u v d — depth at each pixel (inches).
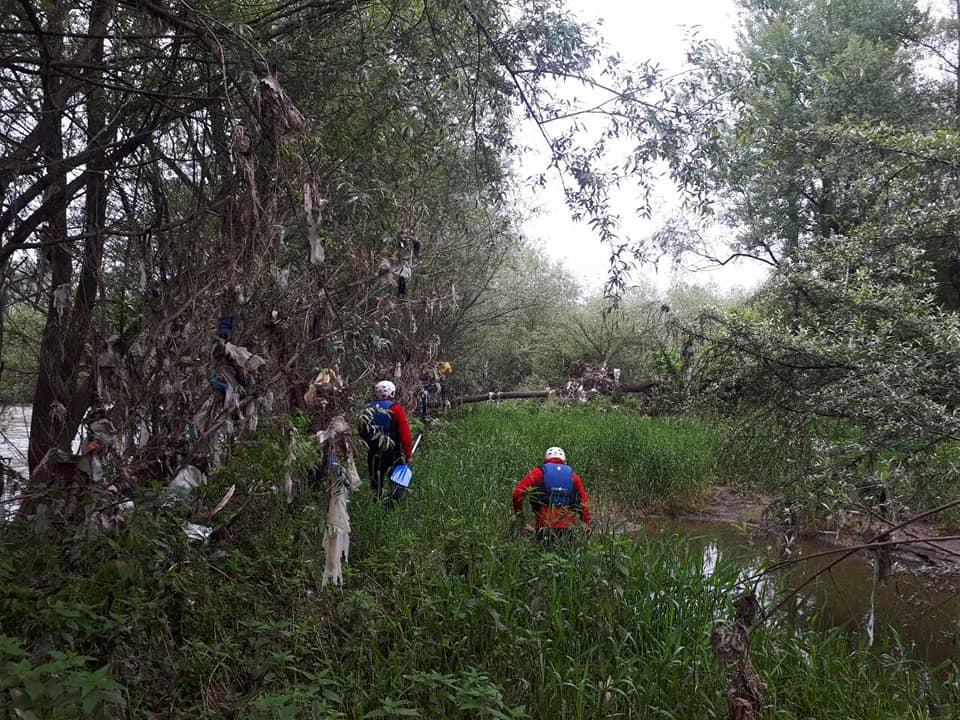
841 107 479.5
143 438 200.4
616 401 696.4
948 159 281.6
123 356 197.0
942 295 418.0
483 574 215.9
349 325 230.7
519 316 830.5
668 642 193.3
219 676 157.1
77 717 104.0
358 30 245.0
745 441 261.7
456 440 463.2
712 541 364.2
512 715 149.4
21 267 223.3
